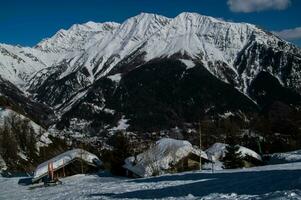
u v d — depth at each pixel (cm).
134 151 8750
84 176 8400
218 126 14412
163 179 5259
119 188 4894
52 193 5619
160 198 3272
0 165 13550
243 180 3931
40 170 8425
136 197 3628
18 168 13700
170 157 7431
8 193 6731
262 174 4453
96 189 5188
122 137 8812
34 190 6750
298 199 2102
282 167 5275
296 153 8369
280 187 3061
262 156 8694
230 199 2538
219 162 8488
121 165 8200
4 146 14550
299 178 3144
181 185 4191
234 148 7794
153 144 8238
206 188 3656
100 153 13338
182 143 7762
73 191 5416
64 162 8944
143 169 7325
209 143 12681
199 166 7662
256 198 2392
